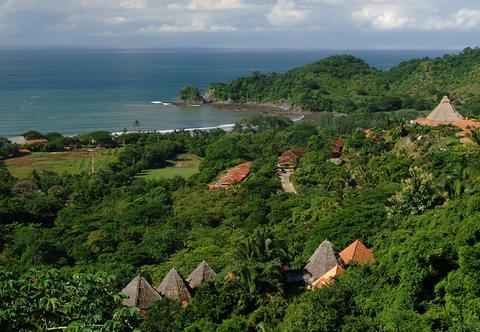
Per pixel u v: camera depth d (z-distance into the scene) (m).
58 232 76.38
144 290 40.78
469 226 32.84
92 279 19.84
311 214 66.94
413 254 31.89
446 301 30.06
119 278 50.31
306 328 29.86
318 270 41.88
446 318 27.97
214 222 77.44
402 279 31.73
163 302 38.41
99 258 63.81
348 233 49.47
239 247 42.31
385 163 81.19
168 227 74.38
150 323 35.03
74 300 18.91
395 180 72.44
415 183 51.19
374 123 174.50
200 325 35.12
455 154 69.88
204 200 86.31
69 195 100.75
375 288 33.16
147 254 63.41
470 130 83.75
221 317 36.84
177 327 35.41
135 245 68.50
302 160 105.06
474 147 71.75
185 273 50.28
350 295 32.44
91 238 69.62
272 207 75.94
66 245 70.12
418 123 99.69
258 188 87.88
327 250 42.34
